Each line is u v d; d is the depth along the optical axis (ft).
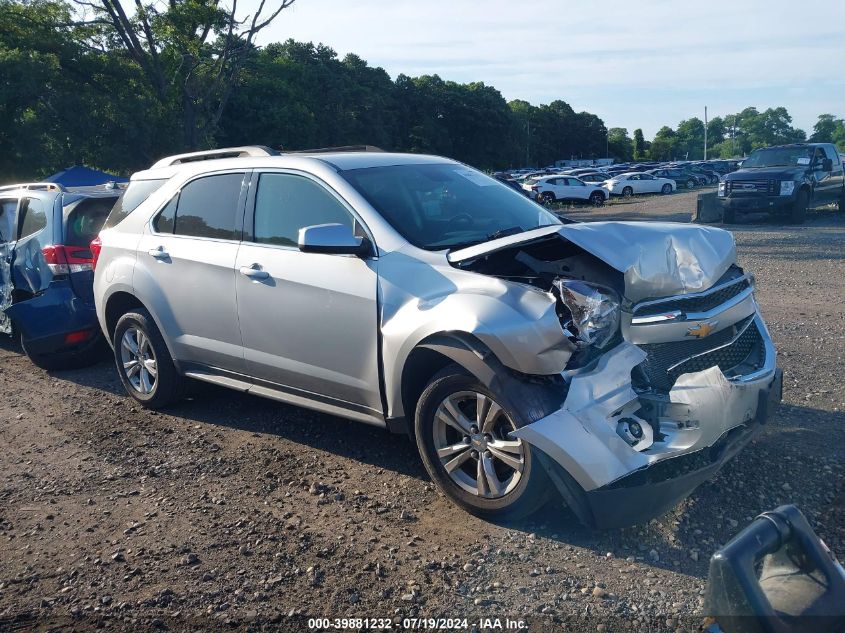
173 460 16.05
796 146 68.69
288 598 10.77
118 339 19.69
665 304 12.11
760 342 13.79
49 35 87.20
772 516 6.04
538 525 12.50
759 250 46.96
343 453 15.96
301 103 202.18
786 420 16.49
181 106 94.07
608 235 12.11
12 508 14.11
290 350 15.25
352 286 13.94
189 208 17.79
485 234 14.65
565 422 11.26
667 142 563.48
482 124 315.58
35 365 24.52
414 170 16.16
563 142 445.78
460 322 12.14
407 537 12.32
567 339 11.41
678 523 12.24
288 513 13.35
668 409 11.60
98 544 12.59
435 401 12.89
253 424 17.98
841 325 25.34
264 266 15.51
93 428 18.26
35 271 23.16
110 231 19.83
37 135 84.64
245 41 95.04
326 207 15.03
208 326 16.98
